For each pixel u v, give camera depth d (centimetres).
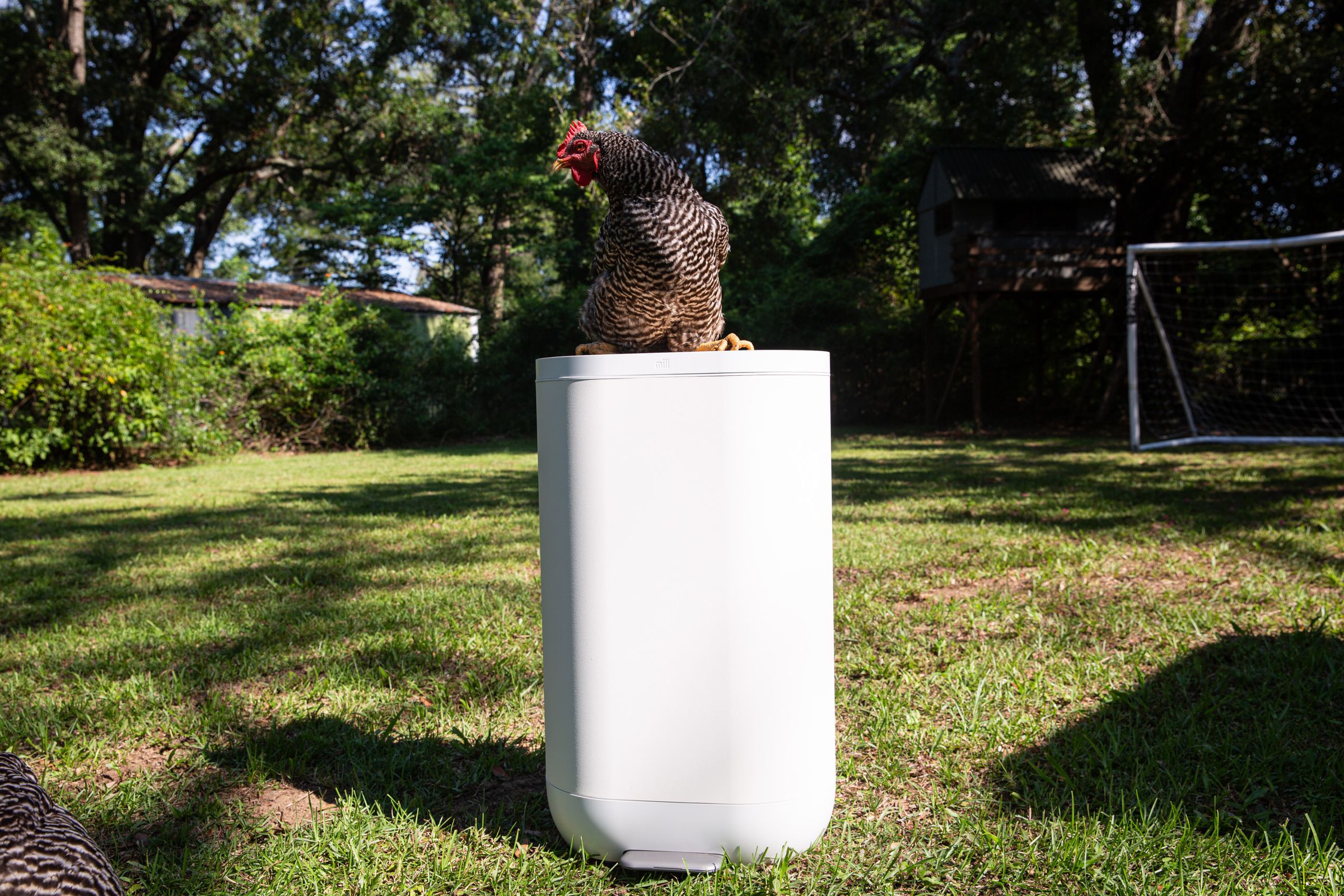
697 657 223
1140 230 1805
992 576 521
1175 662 359
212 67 2898
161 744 313
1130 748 286
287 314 2050
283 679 374
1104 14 1656
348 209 2738
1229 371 1758
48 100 2541
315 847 239
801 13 1839
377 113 2923
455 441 1888
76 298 1277
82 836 177
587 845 235
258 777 282
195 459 1432
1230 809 250
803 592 227
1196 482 913
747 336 2155
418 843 242
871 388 2111
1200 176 1769
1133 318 1287
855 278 2441
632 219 257
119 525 794
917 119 2425
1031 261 1703
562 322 2055
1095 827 238
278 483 1128
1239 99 1603
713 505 220
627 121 2212
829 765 237
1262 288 1741
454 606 481
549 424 231
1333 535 589
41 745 312
